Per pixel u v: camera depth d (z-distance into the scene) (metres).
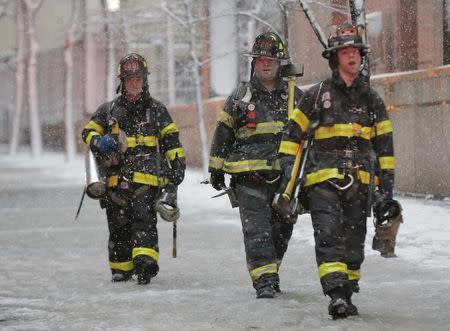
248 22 46.72
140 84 18.56
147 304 16.08
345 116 14.44
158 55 65.94
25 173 68.50
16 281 19.23
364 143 14.51
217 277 19.30
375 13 40.03
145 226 18.52
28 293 17.72
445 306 15.30
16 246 25.47
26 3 106.25
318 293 16.86
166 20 57.66
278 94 17.06
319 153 14.57
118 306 16.02
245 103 16.92
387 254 14.50
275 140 16.88
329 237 14.33
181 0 52.56
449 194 32.31
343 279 14.22
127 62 18.53
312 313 14.84
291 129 14.68
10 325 14.62
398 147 34.97
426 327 13.71
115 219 18.86
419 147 33.78
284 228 17.28
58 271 20.70
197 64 48.81
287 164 14.83
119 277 19.00
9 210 36.88
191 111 60.56
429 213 27.97
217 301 16.14
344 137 14.42
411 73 34.09
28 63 107.88
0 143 150.88
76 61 101.81
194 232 27.72
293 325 14.01
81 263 22.03
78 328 14.28
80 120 100.69
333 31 15.00
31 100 104.31
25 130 130.00
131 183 18.52
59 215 34.59
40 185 52.75
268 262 16.62
